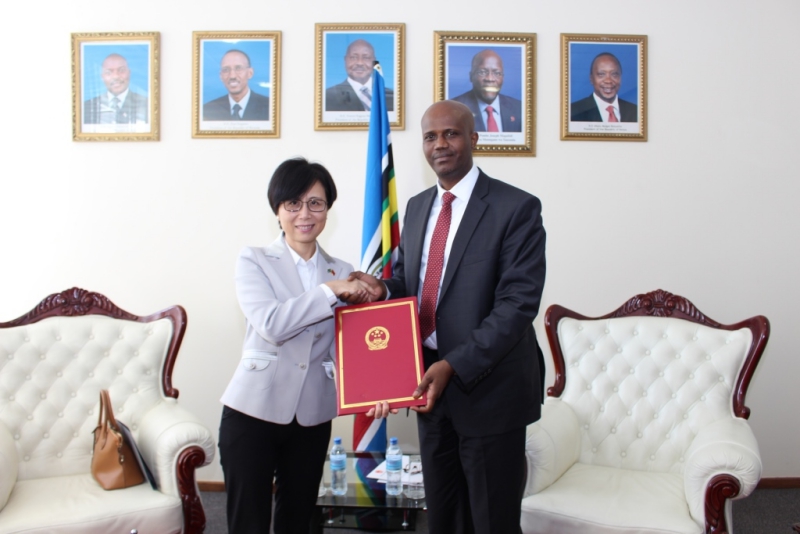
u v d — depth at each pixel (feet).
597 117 10.77
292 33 10.73
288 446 6.18
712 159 10.84
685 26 10.84
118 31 10.71
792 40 10.84
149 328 8.84
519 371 5.70
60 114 10.74
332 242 10.78
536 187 10.78
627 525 6.47
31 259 10.69
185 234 10.74
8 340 8.26
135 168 10.74
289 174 6.14
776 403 10.84
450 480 6.05
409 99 10.72
